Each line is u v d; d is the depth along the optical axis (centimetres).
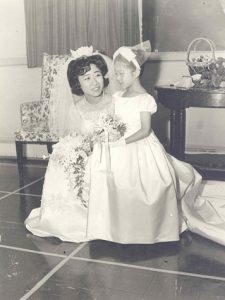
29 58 546
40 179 466
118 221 282
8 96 577
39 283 236
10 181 459
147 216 279
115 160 289
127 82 303
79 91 347
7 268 255
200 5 488
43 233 307
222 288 226
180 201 312
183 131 445
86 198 302
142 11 508
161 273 245
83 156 300
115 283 234
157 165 292
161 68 511
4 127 588
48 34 528
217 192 391
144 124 297
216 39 492
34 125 470
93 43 507
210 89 391
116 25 497
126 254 272
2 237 305
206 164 465
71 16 510
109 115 298
